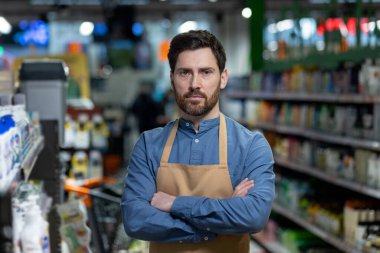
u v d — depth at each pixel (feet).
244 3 51.70
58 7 54.39
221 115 8.77
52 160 12.83
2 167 6.44
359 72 17.95
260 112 32.40
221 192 8.39
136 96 58.34
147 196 8.54
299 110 25.20
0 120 7.26
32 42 61.31
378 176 16.56
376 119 17.03
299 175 26.50
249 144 8.55
